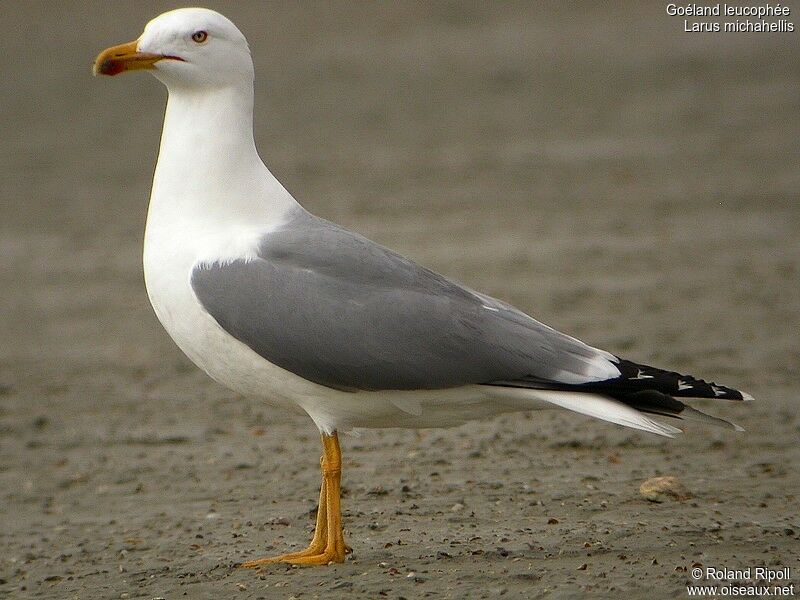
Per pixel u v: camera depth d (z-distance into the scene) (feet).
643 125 107.96
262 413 48.49
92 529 36.50
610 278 65.57
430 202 84.53
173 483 40.57
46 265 75.46
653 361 51.19
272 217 31.94
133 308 66.59
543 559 29.99
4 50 147.64
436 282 30.86
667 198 83.97
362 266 30.60
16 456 44.60
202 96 32.24
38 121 117.80
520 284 64.54
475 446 41.60
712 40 146.20
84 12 166.09
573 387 29.50
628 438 41.81
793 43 141.38
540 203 83.56
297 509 36.68
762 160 94.07
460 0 174.70
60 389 53.06
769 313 58.39
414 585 28.55
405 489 37.06
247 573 30.45
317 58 143.95
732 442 40.91
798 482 36.58
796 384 47.60
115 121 116.67
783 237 73.41
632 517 33.42
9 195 92.99
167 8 166.30
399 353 29.76
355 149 102.94
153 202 32.30
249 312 30.19
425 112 116.98
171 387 52.75
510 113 115.14
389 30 158.40
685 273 66.28
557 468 38.88
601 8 168.55
